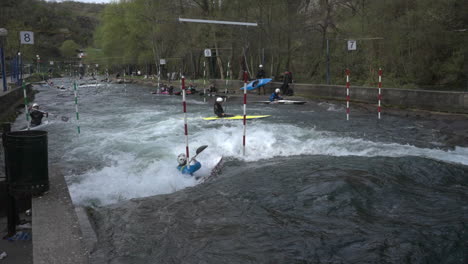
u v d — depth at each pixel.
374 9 24.58
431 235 4.13
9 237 5.26
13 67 38.53
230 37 34.31
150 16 45.50
